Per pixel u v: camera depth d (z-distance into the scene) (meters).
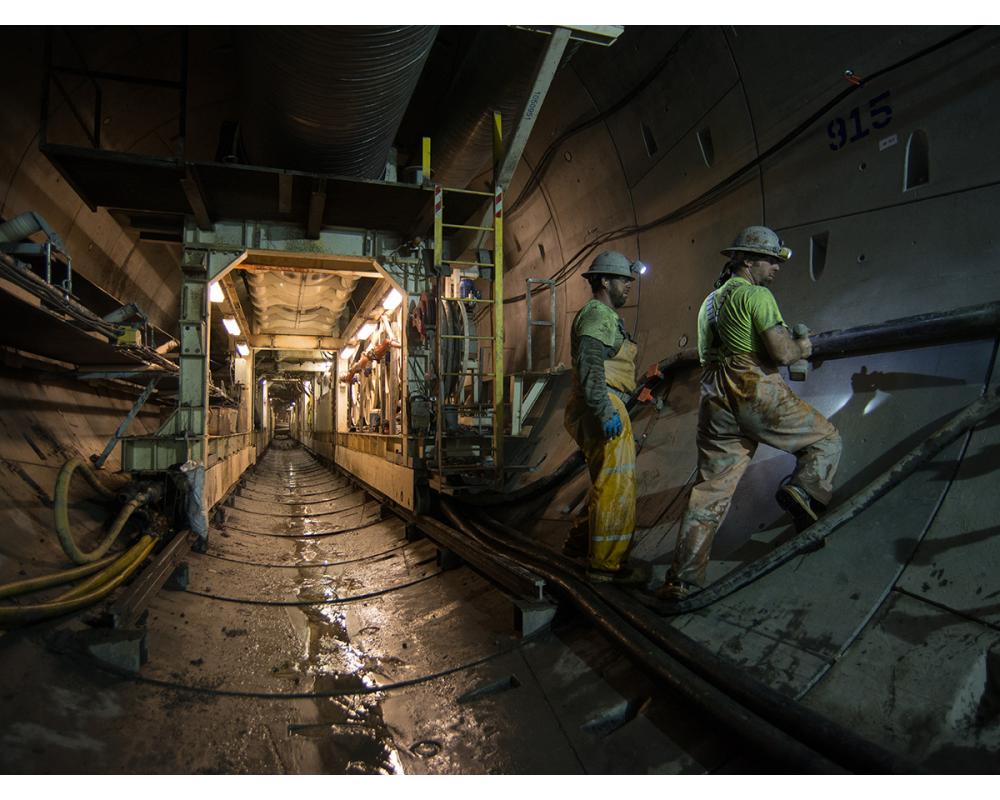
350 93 4.02
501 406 5.96
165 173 5.49
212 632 4.06
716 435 3.16
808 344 3.03
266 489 13.09
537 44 4.85
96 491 5.33
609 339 3.46
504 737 2.71
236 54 4.57
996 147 3.11
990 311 2.84
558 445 6.36
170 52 6.10
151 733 2.63
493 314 6.00
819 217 4.14
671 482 4.41
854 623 2.53
